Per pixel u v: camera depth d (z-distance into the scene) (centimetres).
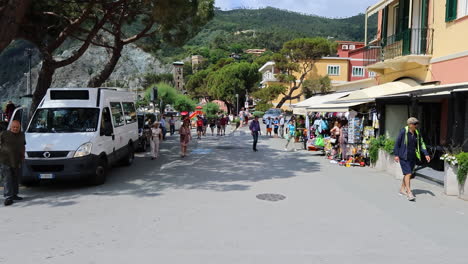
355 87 1952
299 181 957
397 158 791
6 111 1395
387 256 457
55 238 516
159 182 945
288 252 466
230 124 4162
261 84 6081
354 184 920
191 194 801
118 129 1123
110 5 1357
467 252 474
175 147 1858
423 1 1258
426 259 449
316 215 638
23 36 1330
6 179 719
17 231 549
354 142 1276
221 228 561
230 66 5969
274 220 605
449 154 800
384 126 1183
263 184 916
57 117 969
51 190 856
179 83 11612
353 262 437
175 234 532
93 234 532
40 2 1314
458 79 1080
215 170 1138
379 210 676
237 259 442
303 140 1881
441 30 1177
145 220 602
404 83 1290
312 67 4966
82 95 1024
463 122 815
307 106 1878
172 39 1630
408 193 759
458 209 688
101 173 918
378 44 1639
